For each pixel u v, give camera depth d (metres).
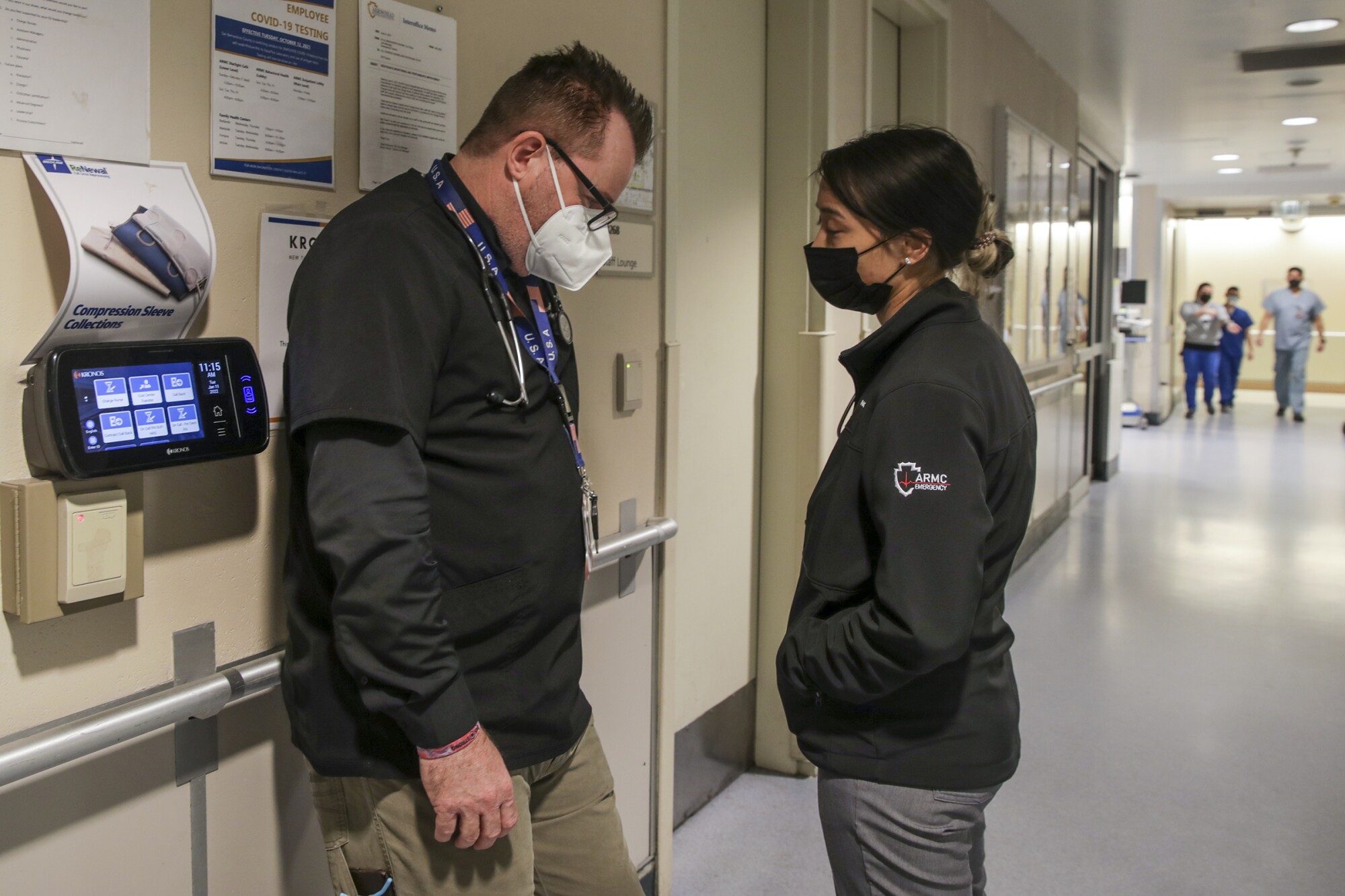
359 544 0.96
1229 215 13.76
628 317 1.83
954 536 1.11
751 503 2.76
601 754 1.45
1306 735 3.11
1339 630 4.14
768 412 2.76
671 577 2.04
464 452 1.11
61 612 0.99
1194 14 4.22
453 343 1.09
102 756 1.08
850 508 1.23
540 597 1.19
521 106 1.13
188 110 1.08
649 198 1.86
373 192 1.14
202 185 1.10
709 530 2.55
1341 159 8.80
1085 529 6.05
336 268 1.02
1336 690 3.48
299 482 1.11
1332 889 2.28
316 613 1.11
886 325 1.26
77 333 0.98
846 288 1.34
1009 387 1.22
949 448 1.12
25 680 1.00
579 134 1.12
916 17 3.33
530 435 1.16
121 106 1.00
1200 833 2.53
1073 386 6.40
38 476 0.98
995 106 4.20
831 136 2.62
